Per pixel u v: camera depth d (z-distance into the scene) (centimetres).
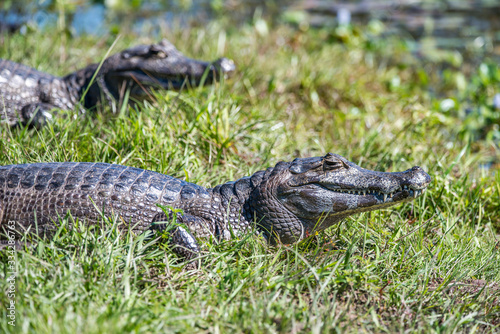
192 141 1117
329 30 2158
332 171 834
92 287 670
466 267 841
